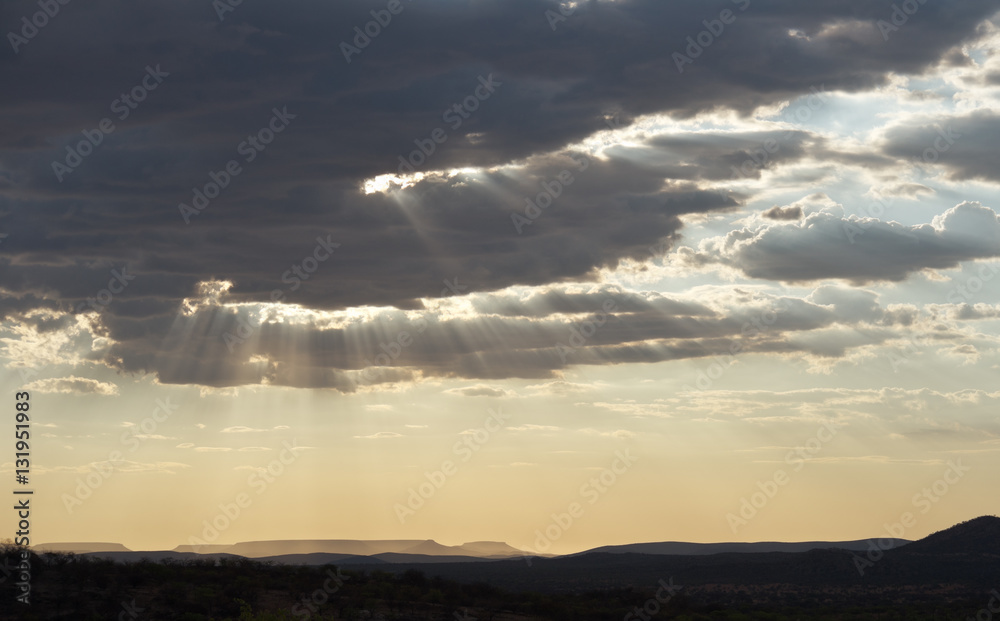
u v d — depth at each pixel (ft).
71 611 184.96
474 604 265.13
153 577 227.40
